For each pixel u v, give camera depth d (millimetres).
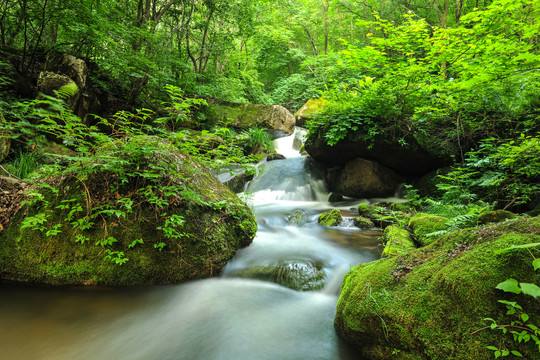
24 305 2744
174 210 3377
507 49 4477
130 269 3082
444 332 1621
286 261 3666
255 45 18578
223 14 11859
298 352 2252
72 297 2902
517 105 5570
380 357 1910
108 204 3168
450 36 5211
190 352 2275
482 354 1444
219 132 3934
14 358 2109
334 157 8594
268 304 2969
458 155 6875
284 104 18953
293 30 17891
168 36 11328
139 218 3219
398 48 5891
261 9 14883
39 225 3080
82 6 6680
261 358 2195
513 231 1828
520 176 4805
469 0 12289
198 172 3779
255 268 3586
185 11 12633
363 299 2098
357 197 8195
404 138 7059
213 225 3693
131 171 3305
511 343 1405
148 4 9703
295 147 13602
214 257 3484
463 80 5398
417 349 1710
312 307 2910
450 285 1718
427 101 6414
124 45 8461
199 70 12781
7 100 5270
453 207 4734
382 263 2365
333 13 16219
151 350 2289
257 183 9172
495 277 1579
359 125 7367
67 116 2701
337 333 2381
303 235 5012
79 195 3184
